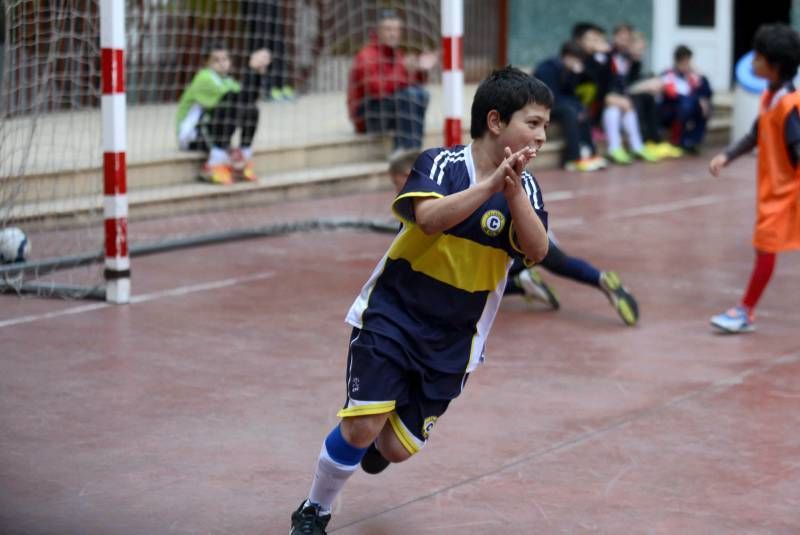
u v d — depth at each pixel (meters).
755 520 11.95
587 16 49.50
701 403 15.80
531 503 12.37
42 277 22.41
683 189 34.88
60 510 12.01
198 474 13.05
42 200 24.45
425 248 10.36
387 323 10.45
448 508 12.23
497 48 48.59
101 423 14.73
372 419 10.45
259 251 25.69
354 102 34.72
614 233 27.97
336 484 10.91
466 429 14.68
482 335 10.84
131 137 31.42
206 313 20.34
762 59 18.34
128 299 21.06
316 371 17.06
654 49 49.69
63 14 22.94
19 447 13.84
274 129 35.19
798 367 17.52
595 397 16.03
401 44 41.28
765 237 18.92
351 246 26.36
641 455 13.83
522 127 9.95
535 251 10.10
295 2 38.28
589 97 39.62
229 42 34.53
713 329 19.67
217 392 16.03
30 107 23.91
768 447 14.12
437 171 10.19
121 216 20.73
